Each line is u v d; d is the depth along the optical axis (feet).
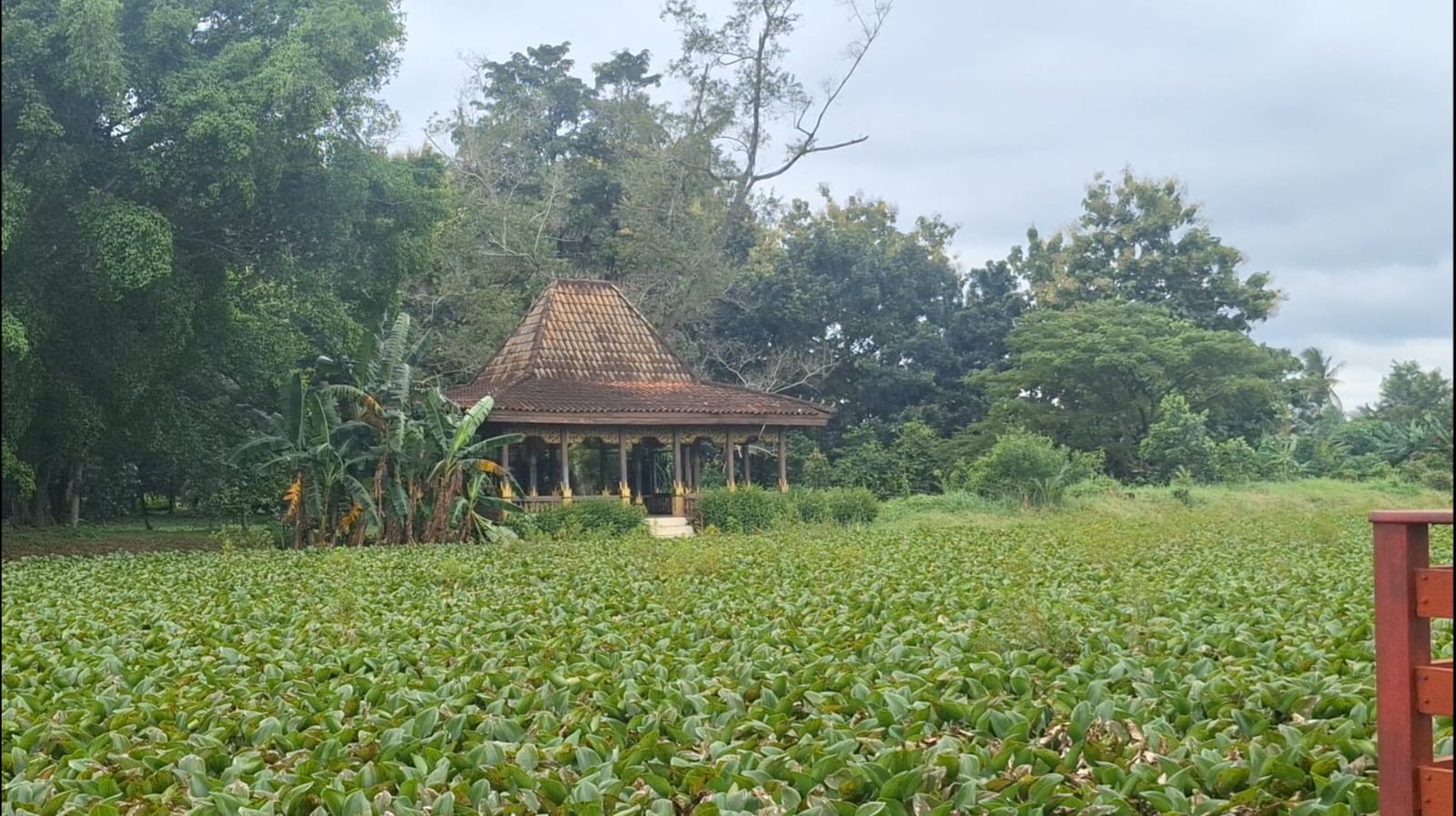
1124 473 134.00
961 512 91.25
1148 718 18.19
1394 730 10.37
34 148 62.59
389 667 24.77
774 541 63.36
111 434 76.33
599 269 141.49
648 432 92.53
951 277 158.81
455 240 118.62
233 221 72.08
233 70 66.28
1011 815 13.82
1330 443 135.74
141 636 31.91
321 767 16.87
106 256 60.85
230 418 85.56
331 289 76.13
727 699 19.79
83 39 59.98
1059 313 142.00
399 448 74.13
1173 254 159.84
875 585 38.09
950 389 152.66
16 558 71.31
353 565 53.31
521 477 102.68
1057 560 46.32
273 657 26.55
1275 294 158.51
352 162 73.46
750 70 139.74
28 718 20.68
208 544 80.59
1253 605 31.07
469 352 117.50
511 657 25.44
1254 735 17.02
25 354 60.44
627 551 57.41
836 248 147.33
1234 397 135.64
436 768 16.12
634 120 140.26
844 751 16.30
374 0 76.13
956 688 20.13
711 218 140.67
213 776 17.30
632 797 14.94
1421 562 10.62
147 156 64.39
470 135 136.67
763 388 140.36
